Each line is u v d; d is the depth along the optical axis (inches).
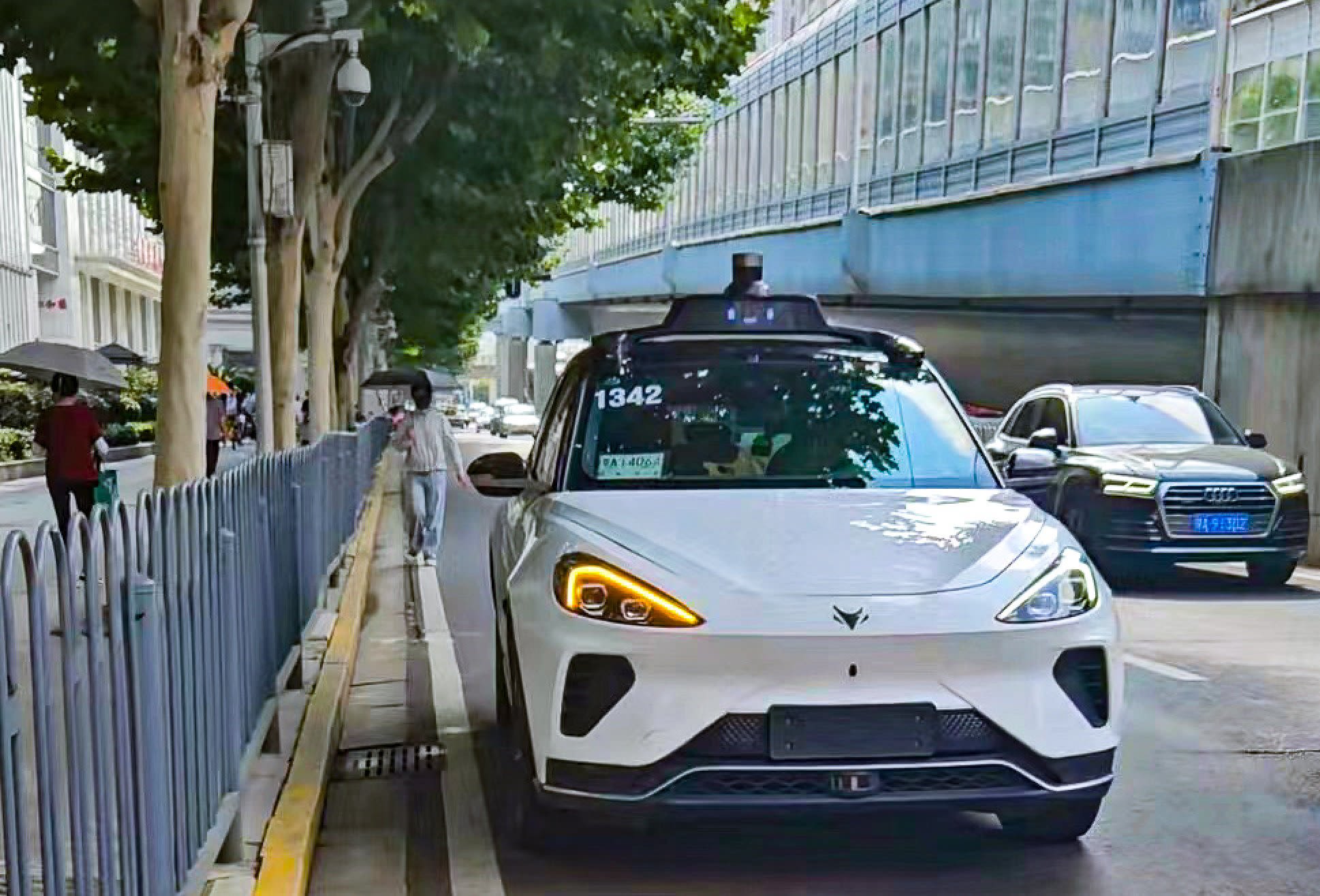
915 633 148.7
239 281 1000.9
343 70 450.6
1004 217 894.4
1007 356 1268.5
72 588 104.6
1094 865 176.7
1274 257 605.6
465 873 174.2
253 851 170.6
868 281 1109.7
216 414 763.4
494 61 509.0
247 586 194.2
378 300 1460.4
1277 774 219.8
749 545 160.6
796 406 202.4
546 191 791.7
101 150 722.8
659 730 147.6
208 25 288.5
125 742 119.3
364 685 298.8
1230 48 676.1
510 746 195.8
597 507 174.9
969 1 978.1
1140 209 737.6
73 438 461.4
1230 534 416.2
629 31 466.6
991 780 152.3
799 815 149.8
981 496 185.8
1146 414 476.7
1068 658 157.2
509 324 3053.6
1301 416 583.8
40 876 108.3
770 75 1419.8
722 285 1525.6
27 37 457.1
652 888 167.8
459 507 791.7
